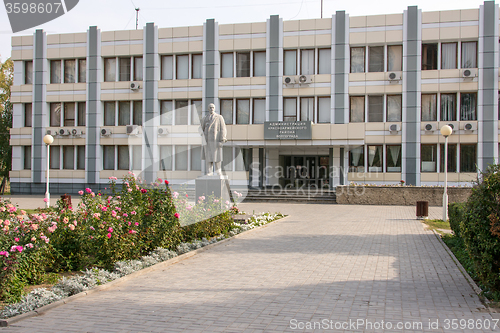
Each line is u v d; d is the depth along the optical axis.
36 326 4.37
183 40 27.39
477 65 24.00
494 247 5.17
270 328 4.27
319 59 26.14
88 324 4.42
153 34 27.70
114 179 7.39
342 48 25.45
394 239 10.14
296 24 26.06
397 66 25.19
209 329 4.25
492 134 23.64
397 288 5.78
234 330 4.22
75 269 6.88
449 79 24.28
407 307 4.95
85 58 28.75
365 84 25.30
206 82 27.12
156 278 6.35
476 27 23.84
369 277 6.41
